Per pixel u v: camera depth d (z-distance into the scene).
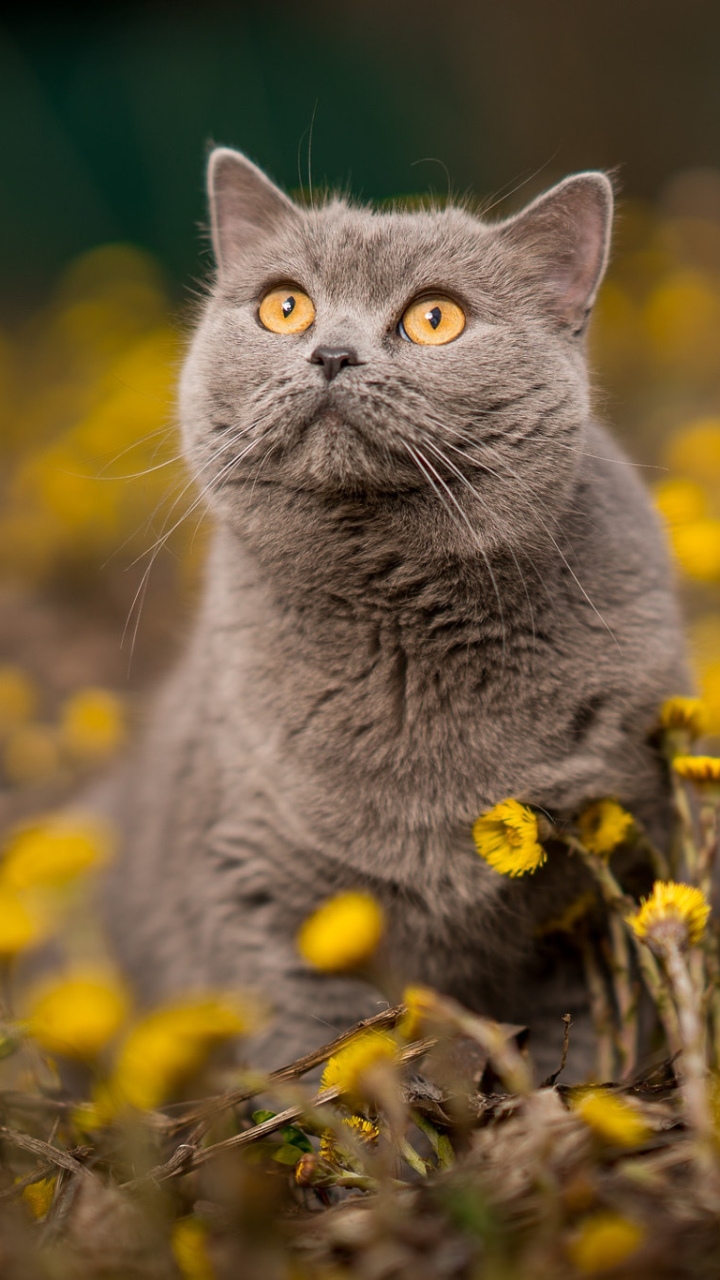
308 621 0.80
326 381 0.78
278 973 0.82
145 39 2.18
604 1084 0.72
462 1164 0.69
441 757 0.79
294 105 2.18
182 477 0.87
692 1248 0.65
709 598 1.00
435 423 0.78
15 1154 0.72
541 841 0.77
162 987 0.88
